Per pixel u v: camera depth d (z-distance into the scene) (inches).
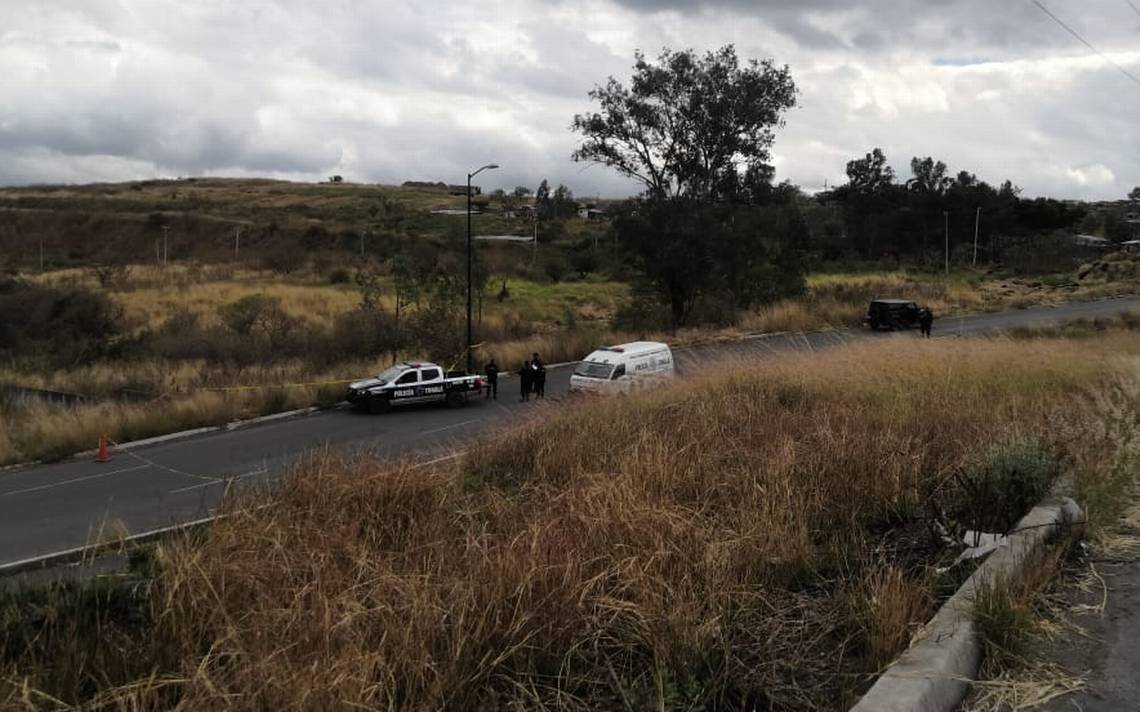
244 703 125.9
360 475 286.5
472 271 1576.0
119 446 816.9
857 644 161.0
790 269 1972.2
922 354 518.3
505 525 239.6
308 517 242.5
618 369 911.0
